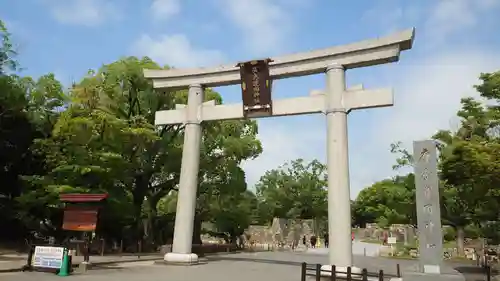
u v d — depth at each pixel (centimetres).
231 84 2292
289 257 3300
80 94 2786
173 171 3291
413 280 1294
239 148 3322
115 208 2773
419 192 1395
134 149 2975
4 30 2844
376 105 1838
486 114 2642
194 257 2148
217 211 3769
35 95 3039
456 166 2038
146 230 3728
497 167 1806
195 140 2262
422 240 1349
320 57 1998
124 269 1862
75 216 1853
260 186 6800
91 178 2605
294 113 2034
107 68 3108
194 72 2339
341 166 1823
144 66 3055
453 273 1313
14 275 1516
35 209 2777
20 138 3098
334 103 1911
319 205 6588
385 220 5969
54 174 2697
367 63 1922
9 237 3075
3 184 3147
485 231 3406
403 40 1808
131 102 3180
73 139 2545
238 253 3712
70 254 1794
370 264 2845
